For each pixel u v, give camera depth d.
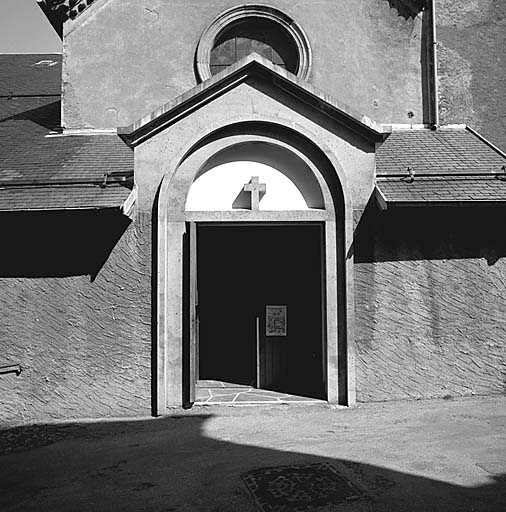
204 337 11.85
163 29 11.29
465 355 8.67
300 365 10.51
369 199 8.77
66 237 8.63
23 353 8.50
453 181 8.96
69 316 8.53
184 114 8.74
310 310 10.59
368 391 8.53
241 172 8.98
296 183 8.95
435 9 11.58
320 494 5.22
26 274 8.61
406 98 11.23
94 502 5.28
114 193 8.54
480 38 12.02
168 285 8.56
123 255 8.59
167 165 8.68
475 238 8.84
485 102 11.82
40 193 8.70
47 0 11.09
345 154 8.81
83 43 11.30
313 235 10.47
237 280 11.84
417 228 8.79
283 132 8.87
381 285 8.66
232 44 11.55
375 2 11.34
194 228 8.64
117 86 11.21
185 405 8.44
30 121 12.16
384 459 6.09
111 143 10.57
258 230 11.32
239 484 5.54
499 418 7.52
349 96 11.14
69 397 8.43
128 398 8.41
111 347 8.48
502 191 8.70
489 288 8.78
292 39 11.26
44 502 5.34
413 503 4.98
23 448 7.07
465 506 4.91
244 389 10.00
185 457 6.42
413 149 10.20
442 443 6.57
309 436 7.02
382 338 8.60
